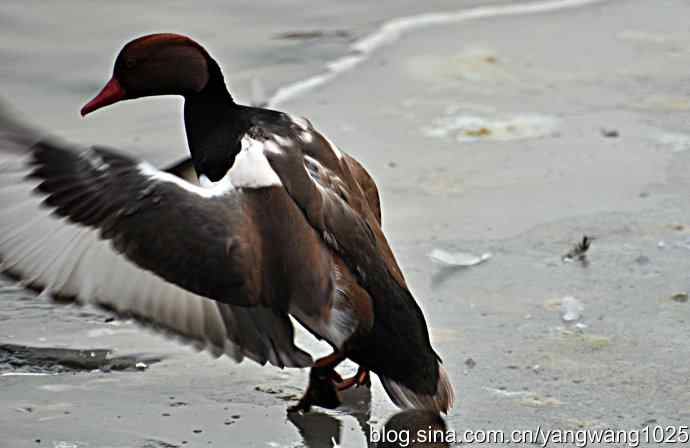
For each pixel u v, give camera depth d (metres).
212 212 8.36
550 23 19.05
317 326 8.35
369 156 14.12
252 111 9.51
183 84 9.72
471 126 15.00
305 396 9.33
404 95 16.11
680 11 19.56
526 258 11.66
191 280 8.26
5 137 8.31
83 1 19.75
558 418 9.14
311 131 9.15
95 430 9.02
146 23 18.81
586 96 15.90
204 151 9.54
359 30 18.73
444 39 18.28
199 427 9.12
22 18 18.75
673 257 11.58
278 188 8.55
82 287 8.19
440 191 13.21
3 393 9.52
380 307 8.50
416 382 8.53
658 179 13.36
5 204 8.18
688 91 15.98
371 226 8.78
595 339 10.22
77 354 10.11
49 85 16.36
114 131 15.14
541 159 13.98
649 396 9.40
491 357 9.96
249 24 18.98
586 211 12.62
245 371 9.97
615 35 18.38
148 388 9.66
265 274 8.34
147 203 8.29
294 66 17.20
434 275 11.37
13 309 10.81
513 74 16.80
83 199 8.25
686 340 10.17
